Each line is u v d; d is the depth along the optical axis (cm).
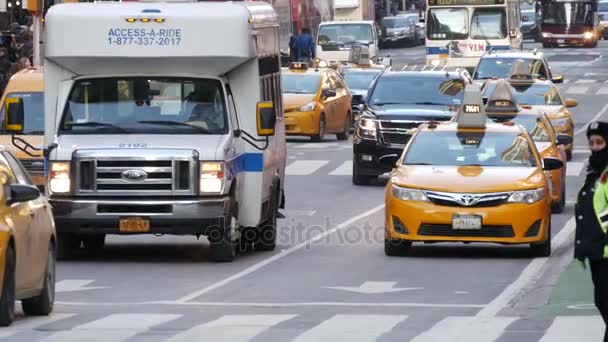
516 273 3922
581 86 13175
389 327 2928
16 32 9831
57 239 4259
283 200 4844
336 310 3231
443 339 2761
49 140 4241
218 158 4109
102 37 4234
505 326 2938
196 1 4438
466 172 4262
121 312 3206
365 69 10375
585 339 2750
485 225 4147
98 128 4222
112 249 4609
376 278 3844
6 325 2933
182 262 4244
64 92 4275
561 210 5625
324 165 7531
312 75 8875
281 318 3075
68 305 3344
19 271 2956
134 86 4266
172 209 4094
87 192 4112
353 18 13388
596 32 19388
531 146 4434
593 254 2444
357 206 5822
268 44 4600
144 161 4100
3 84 8425
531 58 9350
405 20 19875
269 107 4278
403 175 4288
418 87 6788
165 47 4231
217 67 4262
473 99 4534
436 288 3634
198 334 2820
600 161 2469
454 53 11838
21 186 2948
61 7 4272
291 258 4334
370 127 6581
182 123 4222
